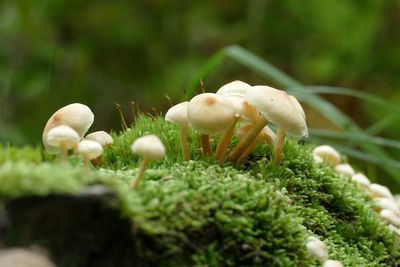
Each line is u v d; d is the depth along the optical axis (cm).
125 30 109
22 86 100
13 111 101
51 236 29
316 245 33
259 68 55
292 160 39
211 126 34
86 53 105
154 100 110
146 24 111
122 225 29
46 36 103
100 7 110
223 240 31
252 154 39
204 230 31
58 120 35
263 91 35
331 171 41
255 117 36
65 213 29
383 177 86
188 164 35
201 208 31
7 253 28
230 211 31
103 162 38
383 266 39
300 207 37
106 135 37
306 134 35
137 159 38
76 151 33
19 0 98
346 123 52
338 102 112
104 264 29
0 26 99
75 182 28
